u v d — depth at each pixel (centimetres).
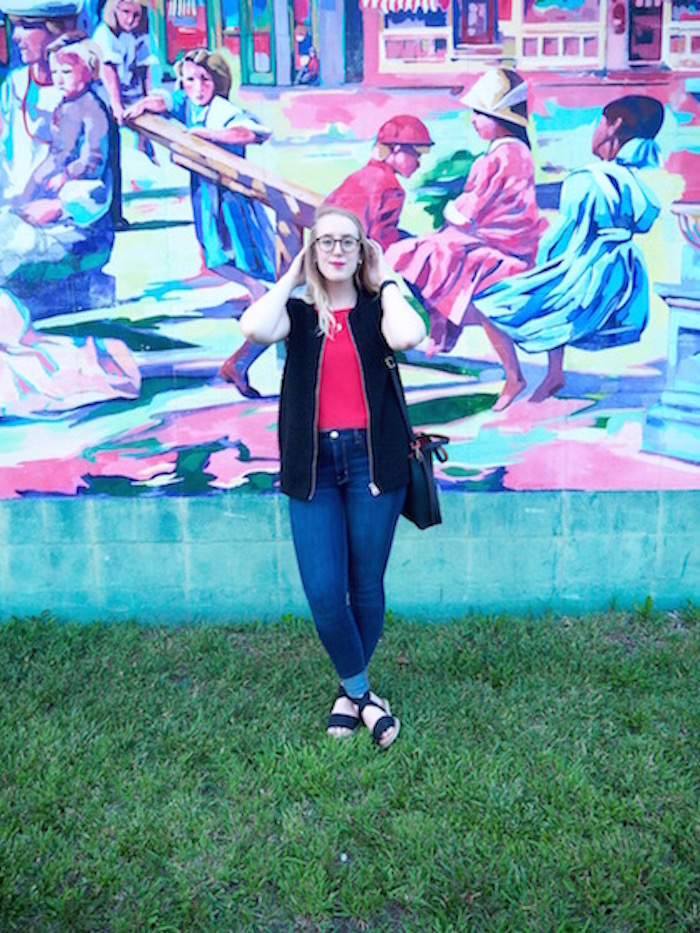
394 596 434
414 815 279
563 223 404
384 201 402
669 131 397
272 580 434
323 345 302
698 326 413
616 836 266
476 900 248
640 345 415
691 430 421
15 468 426
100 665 384
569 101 394
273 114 396
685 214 403
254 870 257
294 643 409
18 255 407
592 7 388
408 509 321
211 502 428
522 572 434
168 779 299
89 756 311
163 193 402
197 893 250
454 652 389
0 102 396
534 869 255
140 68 393
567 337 413
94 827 275
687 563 433
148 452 424
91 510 429
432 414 419
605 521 430
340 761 306
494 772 296
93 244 406
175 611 436
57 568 434
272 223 404
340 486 309
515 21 388
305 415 302
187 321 412
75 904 245
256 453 423
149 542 432
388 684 364
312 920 243
